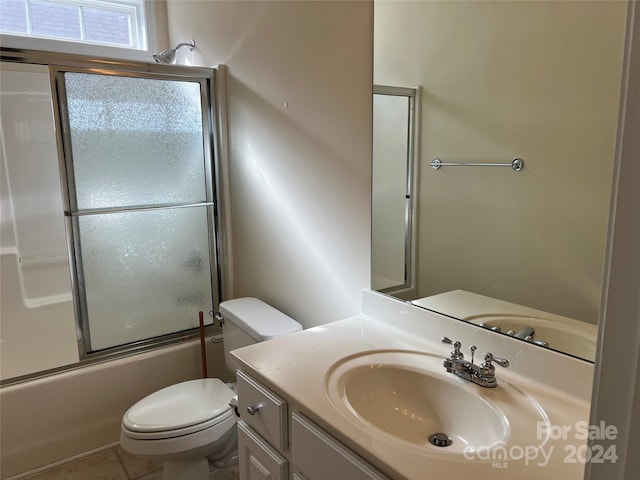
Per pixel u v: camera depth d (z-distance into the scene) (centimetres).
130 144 232
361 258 170
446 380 122
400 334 151
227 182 253
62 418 222
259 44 209
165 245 248
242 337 201
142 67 226
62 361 234
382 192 158
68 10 272
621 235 52
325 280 189
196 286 261
